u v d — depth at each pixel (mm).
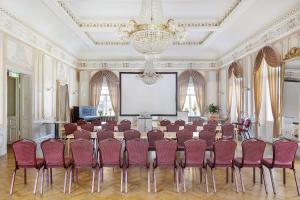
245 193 4129
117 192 4164
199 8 7578
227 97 12086
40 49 8914
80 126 7664
